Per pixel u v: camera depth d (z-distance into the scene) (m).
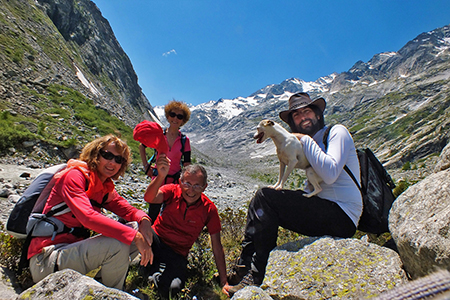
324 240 3.11
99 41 62.03
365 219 3.43
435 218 2.27
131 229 2.71
